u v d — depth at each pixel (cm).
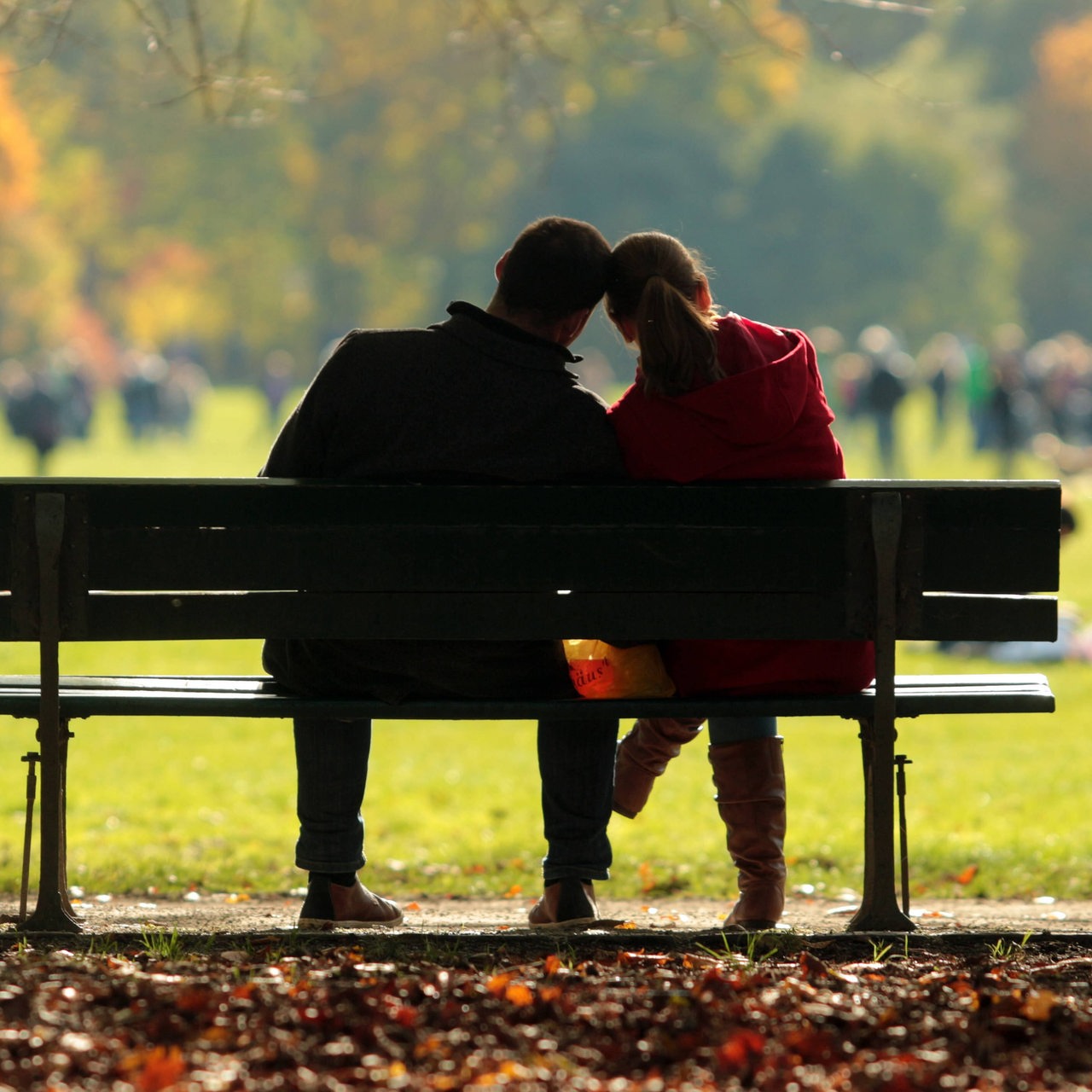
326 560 1462
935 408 12075
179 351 18725
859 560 1484
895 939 1473
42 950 1430
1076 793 3189
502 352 1524
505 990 1294
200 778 3325
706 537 1473
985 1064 1167
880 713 1490
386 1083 1111
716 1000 1273
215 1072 1123
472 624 1473
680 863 2475
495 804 3078
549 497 1467
